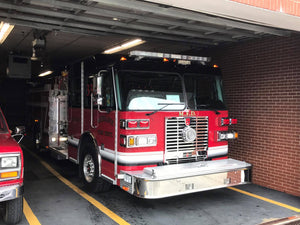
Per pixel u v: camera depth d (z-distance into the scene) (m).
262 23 4.93
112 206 5.32
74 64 6.88
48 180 6.95
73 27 6.37
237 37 6.80
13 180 3.98
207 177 4.80
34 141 10.34
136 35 6.77
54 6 5.04
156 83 5.14
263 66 6.53
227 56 7.44
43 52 7.55
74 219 4.71
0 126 4.99
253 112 6.77
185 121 5.23
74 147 6.85
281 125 6.17
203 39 7.33
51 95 8.43
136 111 4.82
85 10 4.93
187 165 4.98
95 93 5.21
